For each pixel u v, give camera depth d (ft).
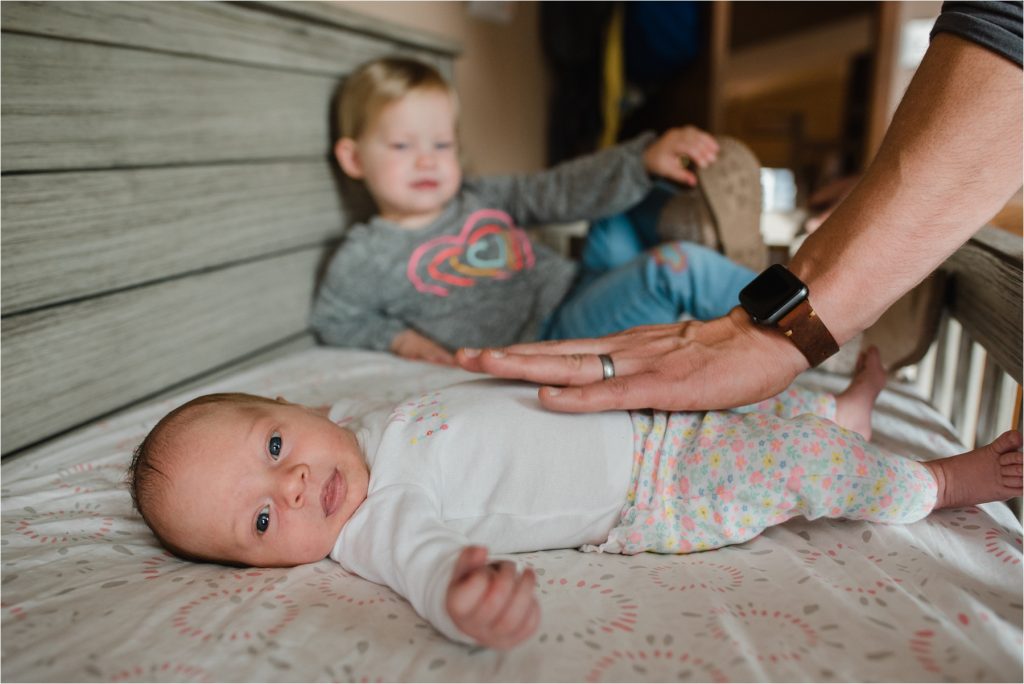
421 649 1.96
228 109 4.39
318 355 5.03
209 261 4.32
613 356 2.78
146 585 2.28
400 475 2.63
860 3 9.97
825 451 2.49
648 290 4.31
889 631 1.96
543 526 2.60
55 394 3.39
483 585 1.79
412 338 5.12
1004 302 2.90
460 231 5.43
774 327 2.70
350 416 3.27
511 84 8.52
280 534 2.47
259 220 4.75
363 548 2.42
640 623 2.06
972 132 2.20
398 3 6.29
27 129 3.16
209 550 2.51
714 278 4.18
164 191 3.94
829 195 6.98
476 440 2.68
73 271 3.43
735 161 4.92
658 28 8.35
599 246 5.58
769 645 1.94
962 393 3.62
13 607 2.11
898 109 2.45
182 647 1.93
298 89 5.04
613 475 2.65
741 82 12.21
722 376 2.63
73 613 2.10
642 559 2.54
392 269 5.23
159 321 3.98
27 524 2.68
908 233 2.41
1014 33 2.08
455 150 5.45
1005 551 2.38
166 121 3.92
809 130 12.33
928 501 2.54
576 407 2.58
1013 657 1.86
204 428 2.58
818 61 11.59
